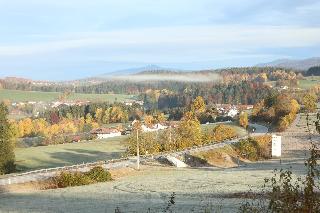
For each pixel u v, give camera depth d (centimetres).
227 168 9944
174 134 13200
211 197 4531
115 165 9225
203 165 11006
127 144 12775
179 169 9469
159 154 11312
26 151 14738
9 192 6412
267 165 10369
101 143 16338
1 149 10912
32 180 7225
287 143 14562
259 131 17475
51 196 5766
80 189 6500
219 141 14200
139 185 6656
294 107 19875
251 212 1146
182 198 4666
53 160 13050
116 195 5544
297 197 891
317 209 866
